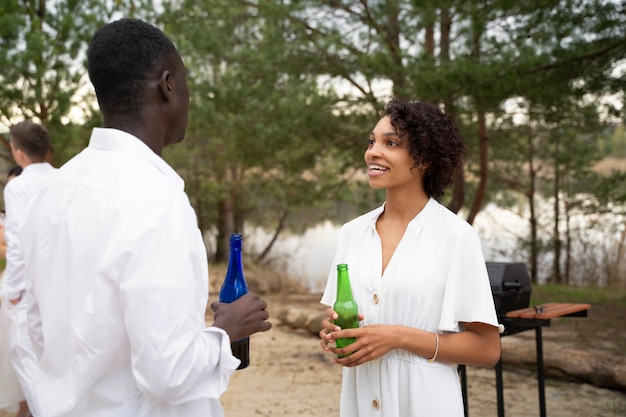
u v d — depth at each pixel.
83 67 7.29
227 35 10.36
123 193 1.36
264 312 1.62
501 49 7.62
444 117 2.04
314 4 9.53
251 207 16.67
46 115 7.26
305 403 4.27
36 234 1.50
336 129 10.12
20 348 1.70
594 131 11.44
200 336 1.37
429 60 7.70
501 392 3.07
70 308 1.39
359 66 9.22
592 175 13.15
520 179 14.00
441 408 1.87
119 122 1.50
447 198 14.30
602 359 4.61
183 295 1.31
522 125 12.05
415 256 1.96
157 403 1.40
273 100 9.46
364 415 1.97
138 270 1.29
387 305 1.96
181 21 10.59
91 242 1.35
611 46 6.43
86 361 1.35
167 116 1.56
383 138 1.99
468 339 1.90
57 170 1.55
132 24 1.52
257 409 4.15
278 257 16.48
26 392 1.61
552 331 6.20
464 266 1.91
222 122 9.45
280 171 12.05
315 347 5.92
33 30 6.91
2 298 3.24
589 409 4.04
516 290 3.26
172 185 1.42
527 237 13.48
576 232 12.91
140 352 1.27
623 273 11.02
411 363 1.90
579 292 9.68
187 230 1.37
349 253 2.11
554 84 6.68
